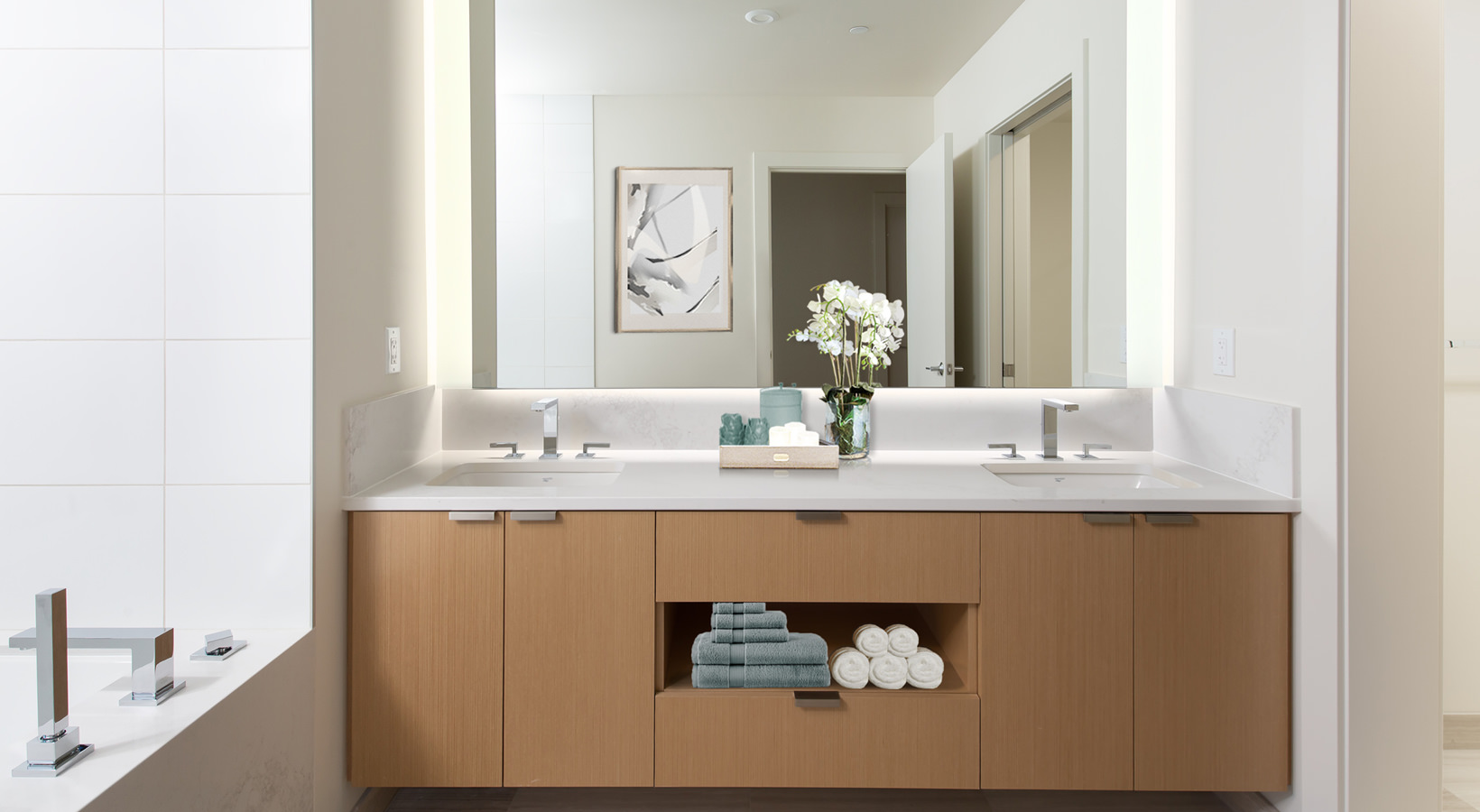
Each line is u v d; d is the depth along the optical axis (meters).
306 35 1.71
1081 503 1.86
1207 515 1.87
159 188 1.71
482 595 1.89
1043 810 2.11
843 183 2.50
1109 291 2.50
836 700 1.89
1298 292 1.87
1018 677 1.88
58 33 1.70
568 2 2.47
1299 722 1.86
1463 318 2.57
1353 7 1.71
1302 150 1.84
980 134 2.49
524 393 2.52
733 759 1.90
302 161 1.71
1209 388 2.25
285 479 1.73
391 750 1.90
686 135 2.49
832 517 1.87
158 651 1.41
